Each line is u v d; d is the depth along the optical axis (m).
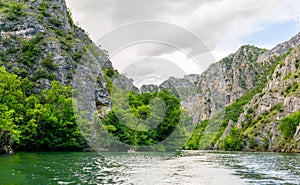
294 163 38.84
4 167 27.75
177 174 24.03
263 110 135.00
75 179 21.11
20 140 58.78
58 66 99.00
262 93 155.62
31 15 113.94
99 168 26.58
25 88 81.19
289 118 101.75
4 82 55.25
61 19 128.25
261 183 21.44
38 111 61.91
